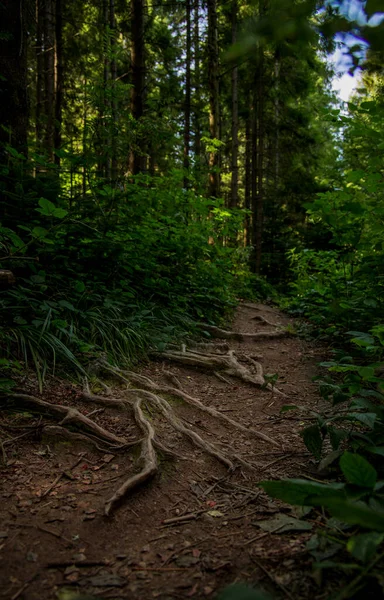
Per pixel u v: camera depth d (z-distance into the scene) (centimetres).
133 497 211
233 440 289
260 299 993
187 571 161
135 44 812
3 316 361
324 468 240
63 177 511
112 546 178
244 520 197
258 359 481
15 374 316
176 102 1541
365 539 142
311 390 388
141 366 406
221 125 1819
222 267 748
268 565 161
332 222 262
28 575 159
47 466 237
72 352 369
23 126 467
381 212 373
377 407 228
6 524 187
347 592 136
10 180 440
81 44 1274
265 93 1527
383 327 304
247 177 1783
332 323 579
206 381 404
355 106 333
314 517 194
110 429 279
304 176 1590
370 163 370
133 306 462
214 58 1077
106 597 148
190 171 753
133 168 775
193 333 525
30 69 1372
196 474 243
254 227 1589
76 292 429
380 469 219
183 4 1141
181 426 293
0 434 258
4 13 442
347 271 552
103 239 461
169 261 613
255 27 91
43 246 411
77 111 1245
